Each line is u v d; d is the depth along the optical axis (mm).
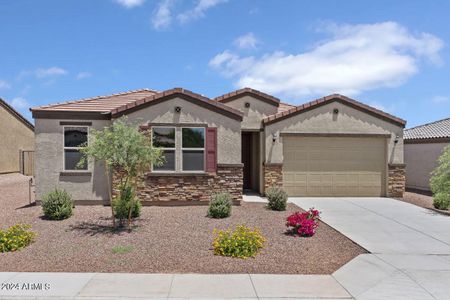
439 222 12852
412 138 22781
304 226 10812
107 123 15086
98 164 15078
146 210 14125
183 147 15227
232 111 15414
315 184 18234
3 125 29641
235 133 15469
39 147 14875
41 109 14859
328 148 18312
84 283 7188
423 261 8680
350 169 18391
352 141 18438
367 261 8672
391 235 11016
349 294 6781
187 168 15227
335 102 18188
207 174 15195
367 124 18344
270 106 19109
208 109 15344
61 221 12359
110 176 14984
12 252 9180
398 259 8820
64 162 14984
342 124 18188
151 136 14953
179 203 15078
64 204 12859
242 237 9258
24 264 8336
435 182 15680
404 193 19703
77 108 15367
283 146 18016
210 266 8266
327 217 13461
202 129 15328
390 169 18438
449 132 20766
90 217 12906
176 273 7832
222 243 9180
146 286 7055
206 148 15281
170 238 10367
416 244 10094
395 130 18547
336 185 18328
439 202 15320
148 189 14930
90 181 15078
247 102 19016
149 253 9109
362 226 12133
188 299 6488
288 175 18078
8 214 13438
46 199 12797
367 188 18469
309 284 7254
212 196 13695
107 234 10797
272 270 8086
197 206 14984
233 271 7996
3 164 29641
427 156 21609
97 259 8688
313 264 8500
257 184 19438
